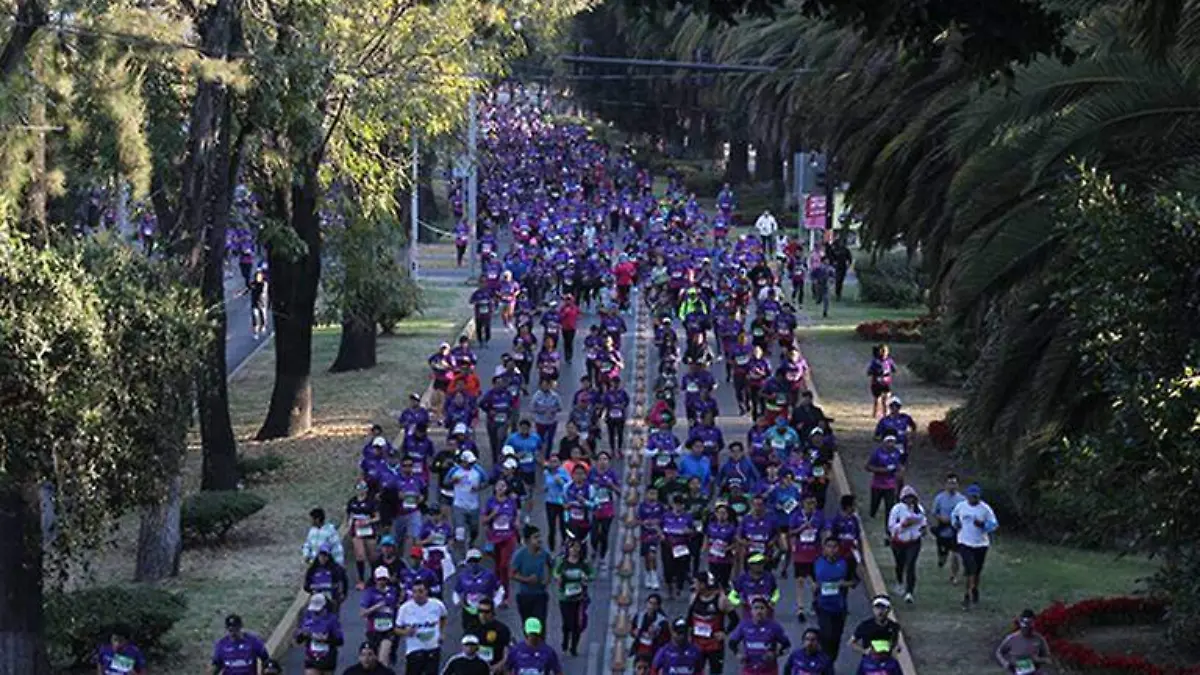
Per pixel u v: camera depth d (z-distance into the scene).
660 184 135.00
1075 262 24.50
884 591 35.62
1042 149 25.98
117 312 27.08
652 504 36.31
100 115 32.31
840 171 52.19
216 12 36.22
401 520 37.88
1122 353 21.69
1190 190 23.95
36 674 27.77
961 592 35.78
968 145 28.20
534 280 73.00
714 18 18.45
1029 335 26.81
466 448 39.47
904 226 42.19
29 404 25.64
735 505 36.94
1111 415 24.66
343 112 46.59
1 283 25.61
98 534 27.55
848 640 33.34
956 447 43.19
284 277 51.47
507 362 47.38
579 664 32.38
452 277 88.25
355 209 52.03
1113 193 23.09
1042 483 27.02
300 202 50.19
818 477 40.84
